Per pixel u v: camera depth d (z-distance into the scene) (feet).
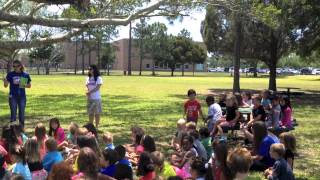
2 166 20.97
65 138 31.89
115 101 85.51
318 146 41.86
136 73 330.95
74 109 68.85
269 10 62.64
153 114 63.93
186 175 24.13
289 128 40.11
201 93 113.70
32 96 94.53
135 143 30.89
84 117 58.54
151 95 102.83
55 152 23.91
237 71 105.91
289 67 470.39
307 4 88.84
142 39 294.25
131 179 21.27
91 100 44.11
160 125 52.60
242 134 42.22
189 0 49.19
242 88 141.08
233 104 39.11
